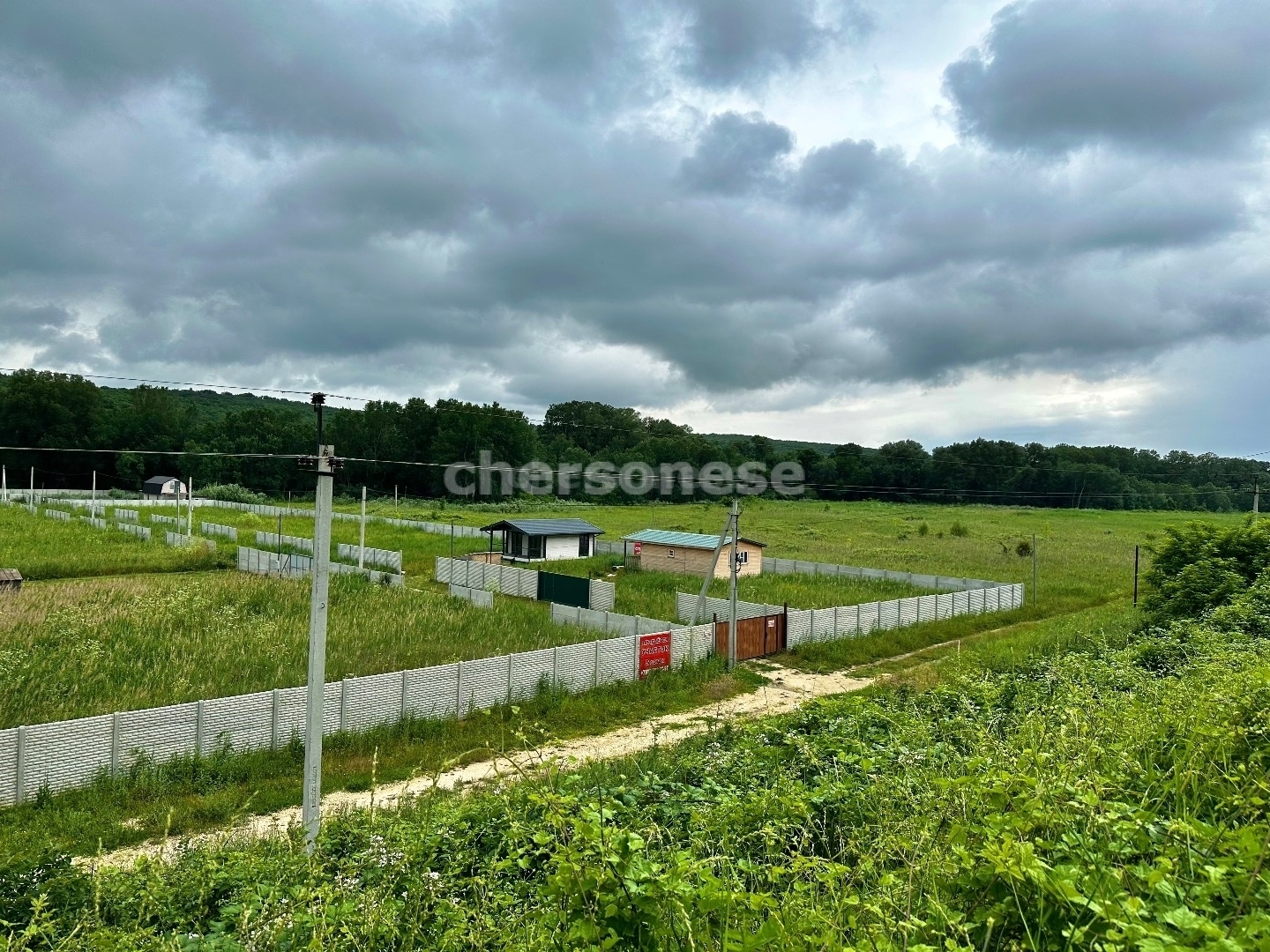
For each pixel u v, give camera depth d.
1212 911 3.64
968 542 60.03
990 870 4.18
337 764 15.98
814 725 12.68
